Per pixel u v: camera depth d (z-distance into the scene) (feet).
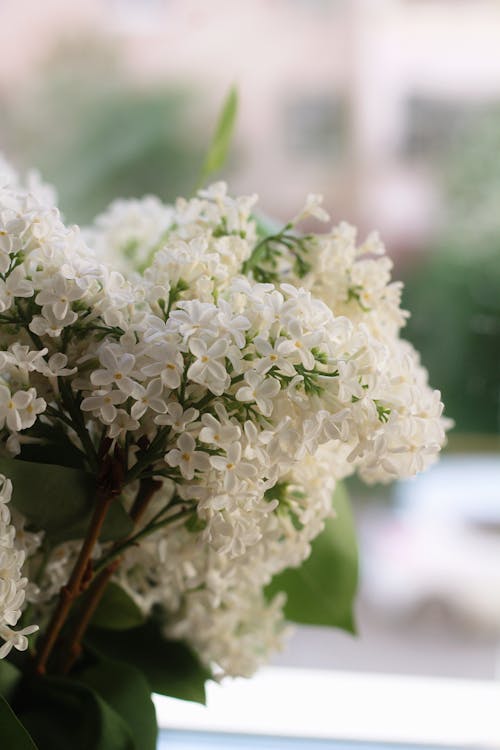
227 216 2.28
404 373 2.10
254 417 2.03
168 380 1.96
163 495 2.25
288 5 3.66
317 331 2.00
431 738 3.72
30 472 2.11
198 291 2.10
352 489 3.84
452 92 3.71
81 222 3.61
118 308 2.03
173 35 3.62
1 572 1.98
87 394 2.06
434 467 3.82
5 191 2.12
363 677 3.93
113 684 2.32
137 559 2.30
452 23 3.68
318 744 3.67
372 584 3.88
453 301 3.73
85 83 3.61
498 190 3.67
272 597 2.62
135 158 3.63
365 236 3.74
